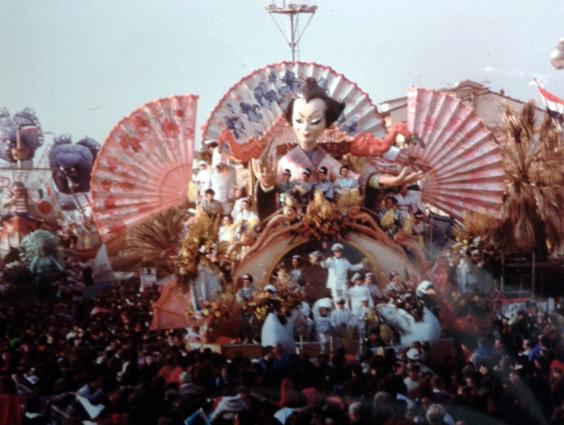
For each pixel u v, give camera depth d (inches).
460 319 1317.7
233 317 1221.7
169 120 1347.2
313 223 1254.9
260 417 934.4
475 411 997.2
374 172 1343.5
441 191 1401.3
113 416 927.7
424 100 1398.9
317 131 1295.5
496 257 1422.2
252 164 1290.6
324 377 1056.2
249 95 1323.8
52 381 989.2
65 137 1608.0
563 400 1062.4
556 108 1609.3
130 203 1344.7
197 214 1259.8
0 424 936.3
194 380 995.3
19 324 1315.2
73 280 1507.1
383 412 930.1
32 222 1583.4
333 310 1232.2
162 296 1245.7
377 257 1279.5
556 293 1499.8
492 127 1600.6
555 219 1550.2
